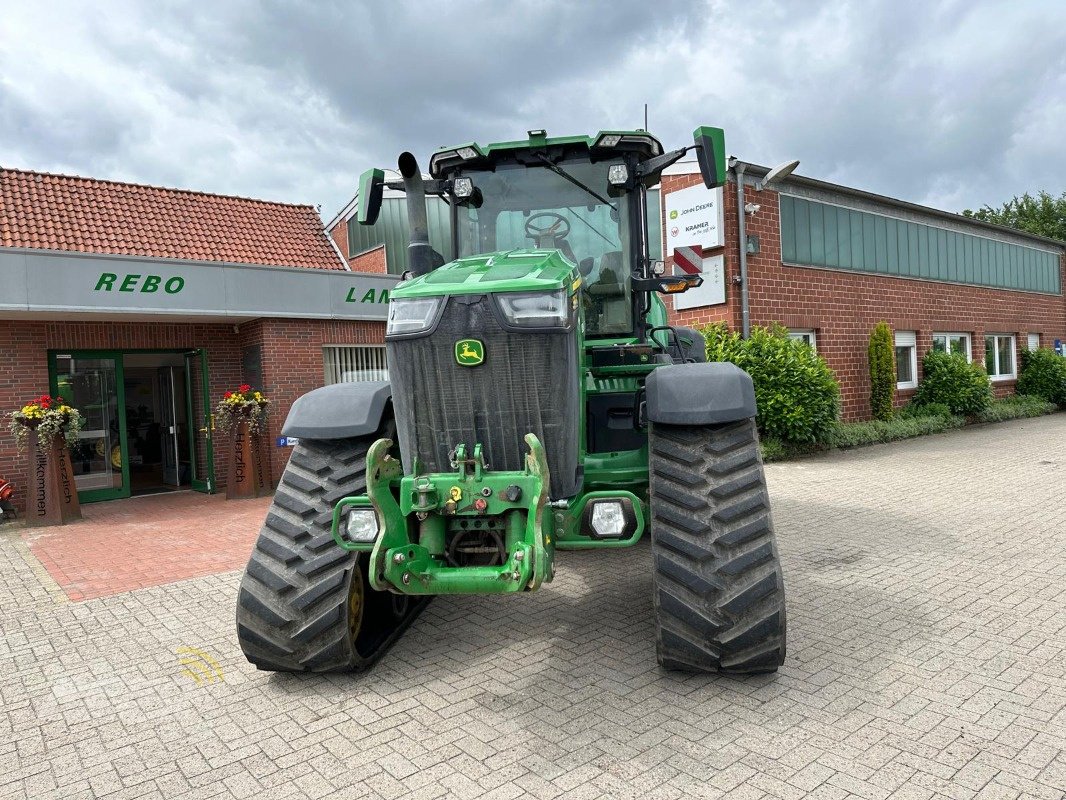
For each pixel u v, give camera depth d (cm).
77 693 378
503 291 310
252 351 1149
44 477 902
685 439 358
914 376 1683
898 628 419
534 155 428
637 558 603
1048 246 2233
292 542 367
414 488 314
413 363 319
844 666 368
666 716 321
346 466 379
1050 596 468
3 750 319
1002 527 664
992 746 289
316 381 1159
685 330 684
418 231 404
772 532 335
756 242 1266
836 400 1207
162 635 465
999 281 1998
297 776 286
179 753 309
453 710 336
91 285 938
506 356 312
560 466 322
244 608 358
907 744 292
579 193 430
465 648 415
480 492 310
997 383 2016
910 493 852
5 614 527
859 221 1515
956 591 484
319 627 354
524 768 284
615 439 419
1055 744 289
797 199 1366
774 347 1168
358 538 340
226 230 1433
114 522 910
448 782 277
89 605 542
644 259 434
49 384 1026
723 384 350
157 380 1283
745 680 355
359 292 1187
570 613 470
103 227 1274
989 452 1198
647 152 427
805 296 1375
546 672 375
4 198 1220
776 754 287
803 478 987
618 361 421
